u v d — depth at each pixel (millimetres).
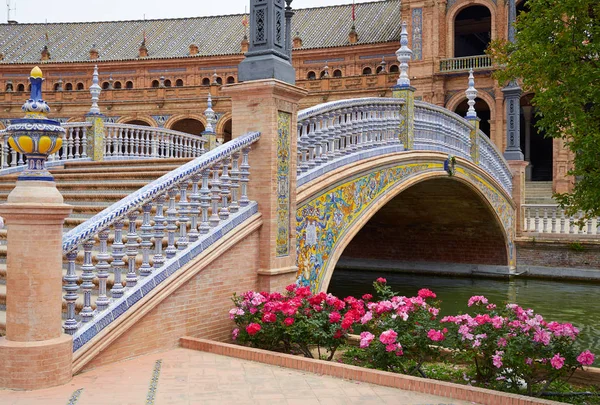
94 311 6168
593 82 7094
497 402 5309
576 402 6457
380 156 11586
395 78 42781
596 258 20906
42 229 5414
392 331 6469
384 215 21875
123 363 6180
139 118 49906
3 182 12383
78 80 52781
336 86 44656
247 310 7410
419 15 41594
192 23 55031
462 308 15688
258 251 8117
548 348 6312
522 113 44938
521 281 21250
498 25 39094
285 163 8422
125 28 55750
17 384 5285
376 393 5562
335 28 49219
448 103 40781
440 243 22891
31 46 54875
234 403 5172
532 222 23266
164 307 6742
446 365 7758
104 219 6129
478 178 17969
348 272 24078
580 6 6996
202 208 7465
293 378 5945
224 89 8367
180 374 5922
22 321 5379
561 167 35875
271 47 8195
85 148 15555
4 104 50906
